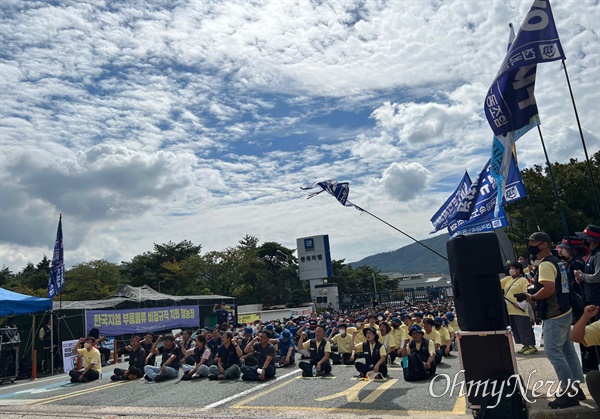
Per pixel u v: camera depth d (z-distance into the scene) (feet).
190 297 96.07
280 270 250.78
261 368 35.81
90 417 25.50
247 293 219.41
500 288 18.04
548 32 20.75
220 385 34.12
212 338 41.37
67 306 67.56
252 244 252.21
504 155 22.97
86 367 42.98
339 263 299.79
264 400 27.27
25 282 214.28
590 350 20.02
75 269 188.96
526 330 31.09
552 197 108.17
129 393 33.58
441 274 502.38
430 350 31.40
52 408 29.60
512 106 22.70
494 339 17.63
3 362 49.19
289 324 68.28
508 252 103.45
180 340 48.32
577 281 18.16
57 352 58.95
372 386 29.63
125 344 73.20
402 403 23.88
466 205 40.09
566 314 16.57
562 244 20.68
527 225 104.37
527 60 20.89
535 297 16.67
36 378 52.13
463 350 18.01
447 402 23.35
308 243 214.90
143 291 88.74
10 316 59.36
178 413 24.88
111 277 191.83
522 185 32.30
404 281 457.68
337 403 24.99
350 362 41.42
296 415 22.56
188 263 204.64
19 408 30.53
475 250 18.07
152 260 210.59
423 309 76.23
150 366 39.99
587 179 109.19
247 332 48.08
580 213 103.91
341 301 192.75
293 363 43.24
